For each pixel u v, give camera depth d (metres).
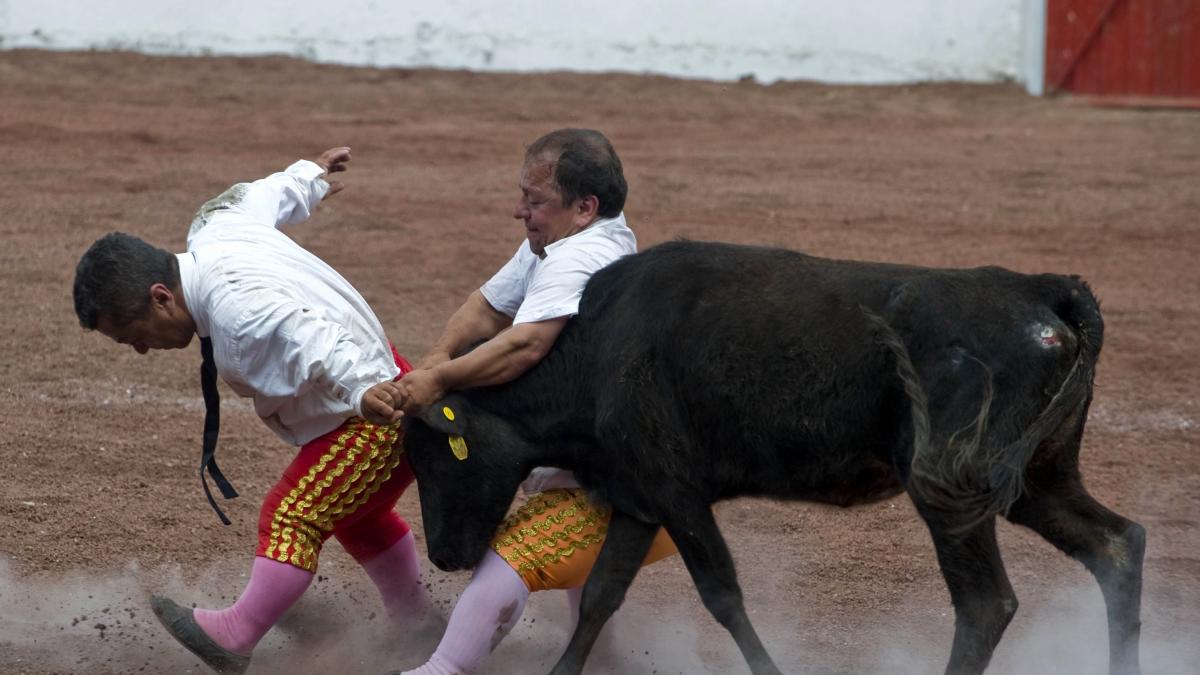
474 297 14.76
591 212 13.64
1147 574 17.28
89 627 15.28
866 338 12.34
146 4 64.94
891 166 50.38
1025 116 62.44
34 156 44.94
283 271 13.26
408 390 12.85
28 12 63.84
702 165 49.47
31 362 25.22
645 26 68.19
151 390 24.02
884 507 19.78
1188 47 65.19
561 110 59.94
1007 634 15.66
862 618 16.14
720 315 12.68
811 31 68.62
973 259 36.66
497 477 13.38
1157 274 35.56
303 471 13.66
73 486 19.34
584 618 13.18
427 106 59.19
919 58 68.56
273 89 60.16
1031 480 13.23
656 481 12.87
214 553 17.48
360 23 66.62
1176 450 22.47
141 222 37.12
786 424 12.56
